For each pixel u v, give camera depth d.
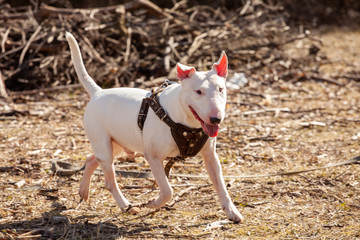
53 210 6.15
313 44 18.20
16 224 5.65
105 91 6.12
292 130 10.28
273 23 18.39
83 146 9.23
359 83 14.68
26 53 14.61
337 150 8.81
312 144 9.26
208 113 4.83
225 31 17.02
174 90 5.34
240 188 6.95
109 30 15.74
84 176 6.34
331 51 19.78
